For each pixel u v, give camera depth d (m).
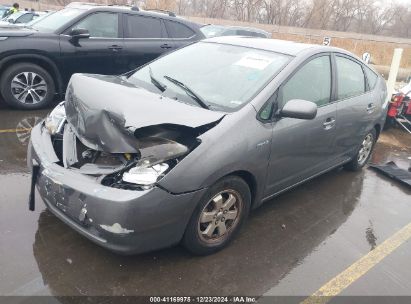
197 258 3.28
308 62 3.97
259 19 36.84
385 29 42.09
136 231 2.74
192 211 2.97
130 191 2.72
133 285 2.93
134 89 3.45
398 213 4.50
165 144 2.86
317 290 3.10
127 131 2.86
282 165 3.72
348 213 4.36
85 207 2.78
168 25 7.91
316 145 4.12
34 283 2.85
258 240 3.62
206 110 3.26
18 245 3.21
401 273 3.43
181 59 4.23
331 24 39.50
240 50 4.12
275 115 3.51
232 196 3.32
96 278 2.96
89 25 7.04
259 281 3.12
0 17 17.88
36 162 3.21
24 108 6.68
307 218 4.13
